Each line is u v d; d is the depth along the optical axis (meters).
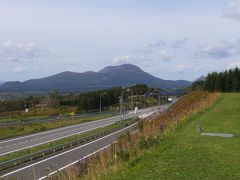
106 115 122.69
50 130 74.31
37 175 25.91
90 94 165.12
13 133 67.75
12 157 37.81
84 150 40.31
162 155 20.28
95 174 17.73
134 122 82.69
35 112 129.75
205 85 144.25
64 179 18.05
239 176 14.89
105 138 52.41
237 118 39.59
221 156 19.11
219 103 64.75
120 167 18.34
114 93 180.62
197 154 19.91
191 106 55.88
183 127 33.53
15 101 160.88
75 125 86.56
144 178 15.54
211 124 35.22
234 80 137.62
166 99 194.50
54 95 168.75
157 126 33.91
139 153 21.38
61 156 36.47
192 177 15.07
